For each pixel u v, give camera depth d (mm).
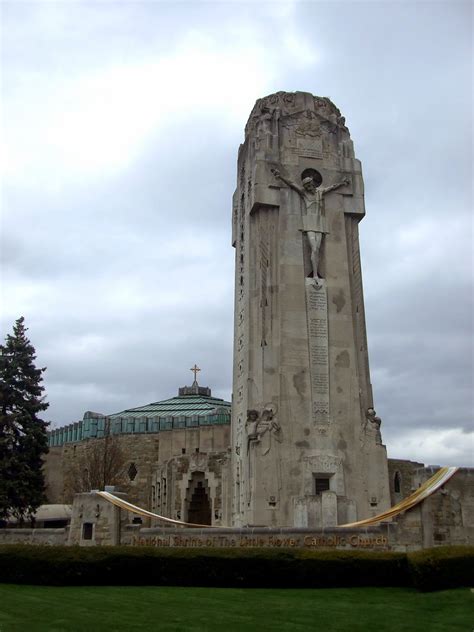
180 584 21172
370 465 34750
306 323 36188
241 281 40062
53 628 14773
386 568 20656
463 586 19500
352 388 35719
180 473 54094
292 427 34438
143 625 15086
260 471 33188
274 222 37594
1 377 48500
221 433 60656
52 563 21422
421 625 15266
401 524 24531
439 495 24734
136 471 62312
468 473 25281
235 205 44094
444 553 20000
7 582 21672
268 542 25344
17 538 33125
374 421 35625
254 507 32688
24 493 45969
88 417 68812
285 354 35438
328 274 37281
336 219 38312
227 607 17359
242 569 20906
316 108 40250
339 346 36281
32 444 47500
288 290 36500
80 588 20750
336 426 34938
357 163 39656
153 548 21969
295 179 38375
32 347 50188
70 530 30172
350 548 24609
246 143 41312
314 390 35219
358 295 37938
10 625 15078
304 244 37438
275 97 40281
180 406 74312
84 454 66250
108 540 29062
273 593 19641
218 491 49969
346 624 15383
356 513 32844
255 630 14734
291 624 15336
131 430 66375
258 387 35156
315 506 32031
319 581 20578
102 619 15719
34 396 49062
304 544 24969
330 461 33969
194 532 26828
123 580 21453
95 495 30172
